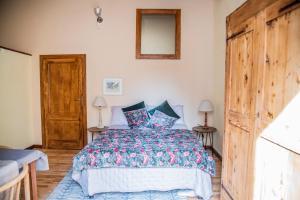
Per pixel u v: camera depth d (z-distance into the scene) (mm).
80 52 4285
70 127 4406
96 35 4262
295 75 1162
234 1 3201
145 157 2463
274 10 1349
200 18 4227
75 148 4422
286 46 1237
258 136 1534
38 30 4289
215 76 4160
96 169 2471
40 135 4477
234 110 1969
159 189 2512
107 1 4207
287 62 1228
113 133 3330
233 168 1976
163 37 4270
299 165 1111
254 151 1586
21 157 1767
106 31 4250
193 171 2502
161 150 2531
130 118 3836
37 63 4348
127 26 4242
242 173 1787
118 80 4312
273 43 1365
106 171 2479
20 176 1244
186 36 4250
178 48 4246
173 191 2605
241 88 1825
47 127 4434
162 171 2504
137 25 4215
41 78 4359
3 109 3666
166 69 4301
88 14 4234
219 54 3900
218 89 3973
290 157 1187
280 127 1281
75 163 2490
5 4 4270
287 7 1220
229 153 2080
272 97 1370
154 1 4199
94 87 4336
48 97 4395
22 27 4297
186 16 4223
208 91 4324
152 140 2924
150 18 4250
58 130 4422
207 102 3992
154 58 4273
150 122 3791
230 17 2074
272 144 1364
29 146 4371
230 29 2074
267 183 1419
